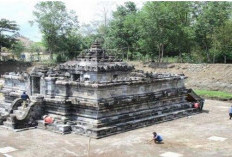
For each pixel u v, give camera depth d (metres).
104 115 30.95
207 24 73.38
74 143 27.44
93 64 37.22
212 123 36.38
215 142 28.56
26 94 34.97
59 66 38.72
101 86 30.27
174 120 37.78
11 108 34.25
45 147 26.27
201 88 62.31
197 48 81.50
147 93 36.44
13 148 25.91
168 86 40.31
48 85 33.56
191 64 69.69
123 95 33.25
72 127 30.70
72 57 95.88
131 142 28.12
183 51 82.81
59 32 91.75
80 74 36.78
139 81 35.00
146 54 88.69
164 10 71.12
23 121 31.97
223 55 76.50
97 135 28.98
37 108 33.09
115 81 32.16
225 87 59.69
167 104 39.62
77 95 31.98
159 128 33.56
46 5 89.50
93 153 25.02
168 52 87.06
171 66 71.69
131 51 90.19
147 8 72.62
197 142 28.52
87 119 30.91
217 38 70.06
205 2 80.06
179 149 26.42
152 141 28.36
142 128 33.38
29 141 27.84
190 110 41.53
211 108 46.31
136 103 34.75
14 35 89.50
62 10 90.56
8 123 32.06
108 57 39.06
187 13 81.06
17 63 88.25
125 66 38.88
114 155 24.61
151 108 36.97
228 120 38.06
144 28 73.56
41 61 94.44
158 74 42.31
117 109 32.31
